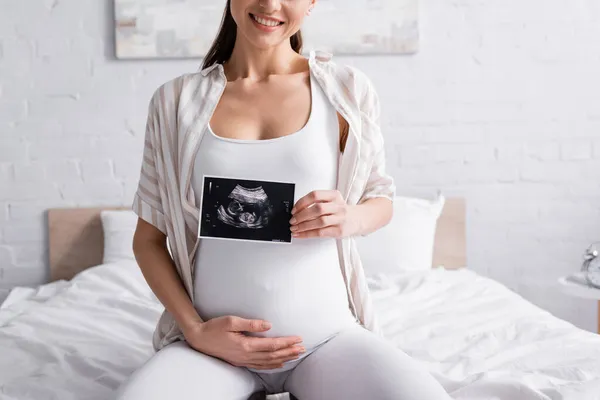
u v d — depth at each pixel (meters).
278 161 1.48
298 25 1.54
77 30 3.13
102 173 3.19
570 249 3.38
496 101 3.30
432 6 3.24
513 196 3.34
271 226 1.41
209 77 1.62
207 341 1.44
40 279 3.20
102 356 1.92
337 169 1.57
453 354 1.98
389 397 1.30
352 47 3.20
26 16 3.10
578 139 3.34
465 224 3.29
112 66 3.16
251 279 1.46
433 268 3.21
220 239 1.48
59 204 3.18
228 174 1.48
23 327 2.17
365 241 2.91
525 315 2.32
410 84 3.27
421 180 3.30
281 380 1.55
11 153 3.14
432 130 3.29
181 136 1.55
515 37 3.29
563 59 3.31
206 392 1.35
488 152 3.32
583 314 3.39
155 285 1.57
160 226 1.61
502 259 3.36
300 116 1.54
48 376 1.78
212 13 3.15
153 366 1.39
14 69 3.12
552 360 1.86
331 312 1.50
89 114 3.17
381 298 2.54
